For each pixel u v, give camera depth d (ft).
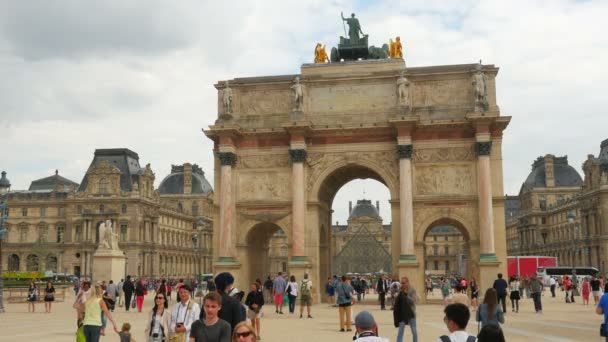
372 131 182.70
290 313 149.38
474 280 157.48
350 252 248.11
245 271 186.19
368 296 262.67
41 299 213.87
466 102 181.88
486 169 173.68
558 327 111.65
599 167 509.76
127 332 61.82
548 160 640.58
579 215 551.59
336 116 187.11
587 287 187.21
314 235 183.32
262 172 188.96
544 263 346.33
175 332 51.60
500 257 174.29
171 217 575.38
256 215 187.11
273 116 191.52
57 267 514.68
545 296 253.44
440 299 215.51
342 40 200.03
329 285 177.58
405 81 180.14
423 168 180.75
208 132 188.34
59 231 524.52
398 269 173.68
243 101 194.18
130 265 497.87
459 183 178.19
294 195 181.98
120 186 514.27
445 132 180.34
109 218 502.38
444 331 105.91
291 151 184.03
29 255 525.75
